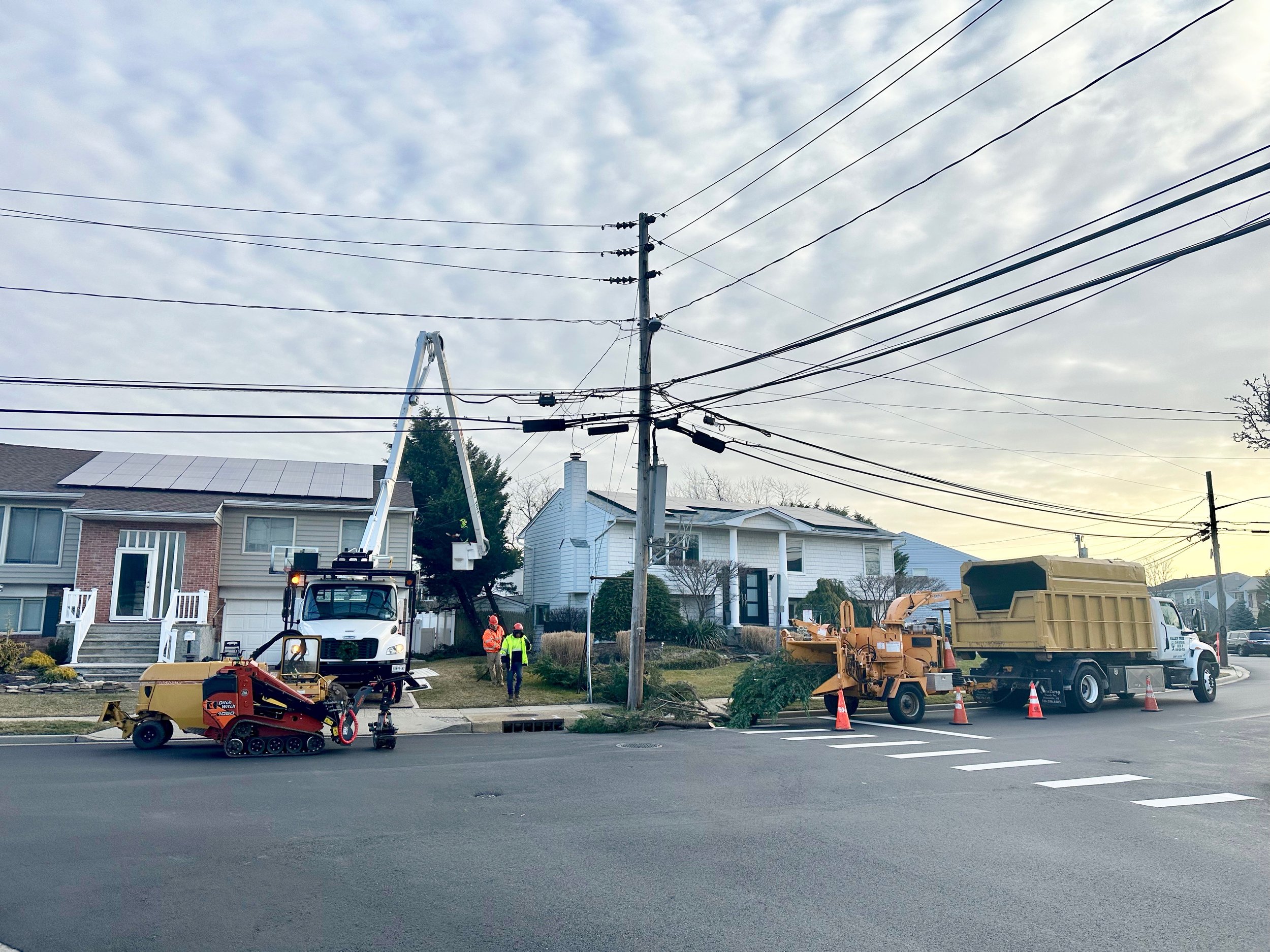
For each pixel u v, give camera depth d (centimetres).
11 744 1446
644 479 2008
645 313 2050
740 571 3528
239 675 1317
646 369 2030
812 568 3956
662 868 691
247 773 1134
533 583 4069
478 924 562
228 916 570
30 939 528
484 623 3825
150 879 647
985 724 1797
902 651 1839
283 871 672
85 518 2577
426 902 604
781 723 1862
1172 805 948
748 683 1852
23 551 2705
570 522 3575
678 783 1074
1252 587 9119
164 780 1073
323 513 3052
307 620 1984
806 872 684
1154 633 2216
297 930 546
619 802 952
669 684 2006
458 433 2531
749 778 1113
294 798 962
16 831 793
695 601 3522
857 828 833
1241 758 1300
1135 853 745
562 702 2044
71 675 2092
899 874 679
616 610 2994
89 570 2573
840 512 6219
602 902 607
